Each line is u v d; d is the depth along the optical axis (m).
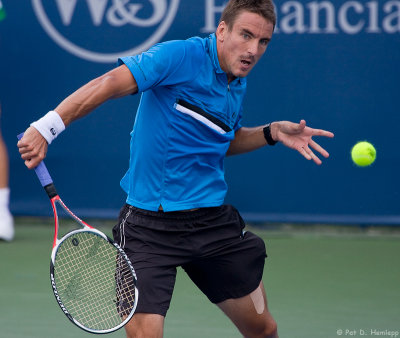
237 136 12.38
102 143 25.19
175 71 10.48
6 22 25.27
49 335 15.01
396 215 24.66
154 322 10.34
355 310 16.97
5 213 23.58
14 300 17.52
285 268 21.02
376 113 24.50
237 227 11.38
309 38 24.45
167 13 24.77
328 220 24.75
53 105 25.39
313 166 24.70
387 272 20.66
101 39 25.06
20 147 10.02
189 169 10.88
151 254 10.72
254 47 10.59
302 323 15.92
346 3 24.31
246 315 11.59
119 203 25.38
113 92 10.14
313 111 24.59
